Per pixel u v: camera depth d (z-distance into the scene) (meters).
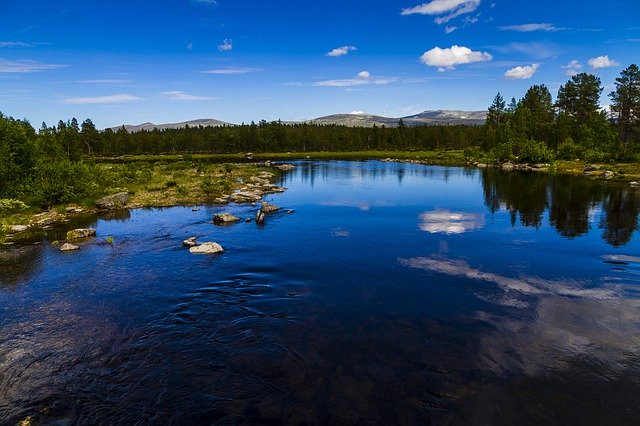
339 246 27.39
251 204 45.16
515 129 110.62
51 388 12.12
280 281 20.95
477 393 11.73
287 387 12.07
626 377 12.43
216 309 17.62
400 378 12.49
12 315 17.22
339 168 97.69
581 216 36.50
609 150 82.94
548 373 12.68
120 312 17.41
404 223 34.59
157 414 10.93
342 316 16.88
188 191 52.09
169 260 24.58
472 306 17.73
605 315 16.69
